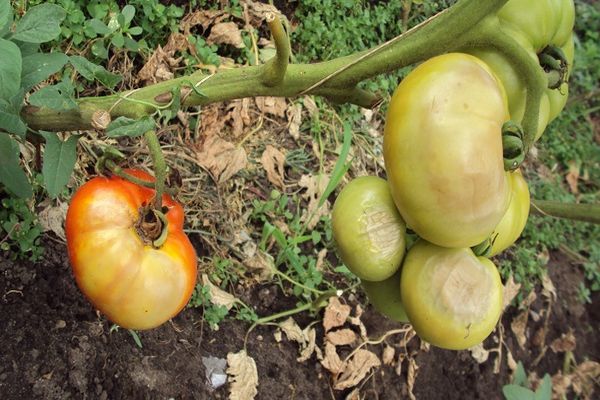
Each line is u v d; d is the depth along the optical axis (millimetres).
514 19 466
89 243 431
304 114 891
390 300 510
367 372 857
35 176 623
